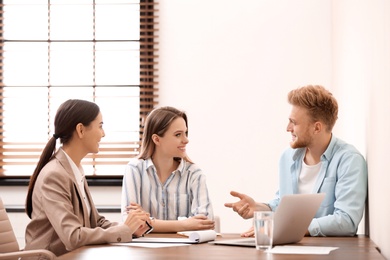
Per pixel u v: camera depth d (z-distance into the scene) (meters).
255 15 5.93
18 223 5.69
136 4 6.04
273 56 5.92
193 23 5.98
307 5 5.90
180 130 3.95
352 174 3.53
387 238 2.85
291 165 3.79
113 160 5.96
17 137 6.02
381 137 3.00
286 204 2.77
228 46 5.95
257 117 5.91
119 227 3.09
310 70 5.89
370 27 3.38
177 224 3.60
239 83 5.93
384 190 2.93
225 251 2.61
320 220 3.40
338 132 5.38
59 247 3.29
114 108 6.07
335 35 5.50
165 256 2.44
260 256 2.42
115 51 6.08
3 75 6.10
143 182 4.01
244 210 3.51
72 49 6.12
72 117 3.44
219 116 5.93
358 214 3.44
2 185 5.96
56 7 6.12
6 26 6.12
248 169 5.90
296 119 3.63
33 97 6.08
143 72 6.01
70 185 3.32
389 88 2.71
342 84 4.96
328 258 2.35
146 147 4.05
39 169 3.42
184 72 5.96
